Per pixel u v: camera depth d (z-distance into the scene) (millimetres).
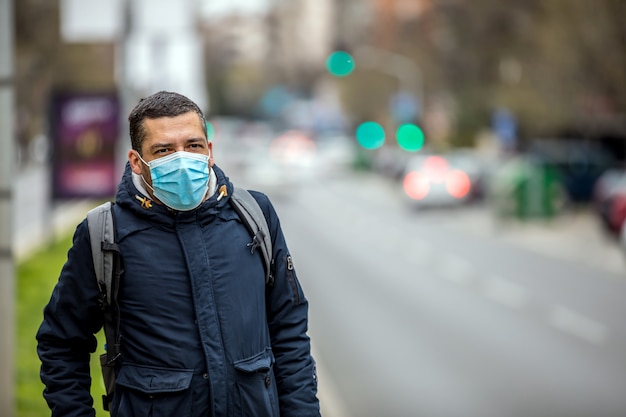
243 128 167375
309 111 177375
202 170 4320
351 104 127688
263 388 4363
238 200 4516
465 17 79125
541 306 21250
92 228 4375
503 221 43375
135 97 28234
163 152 4344
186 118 4391
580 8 48938
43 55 73938
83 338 4535
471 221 45812
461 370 14594
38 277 21719
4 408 9297
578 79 51562
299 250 32062
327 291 23172
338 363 15062
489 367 14828
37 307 17500
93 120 27688
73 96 27641
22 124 81375
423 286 24328
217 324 4293
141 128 4371
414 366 14906
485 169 54531
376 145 111812
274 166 63000
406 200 52875
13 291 9273
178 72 28594
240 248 4430
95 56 78062
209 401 4266
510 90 66562
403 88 102562
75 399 4508
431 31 95312
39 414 10188
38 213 40875
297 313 4660
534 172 43406
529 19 61000
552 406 12336
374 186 74062
